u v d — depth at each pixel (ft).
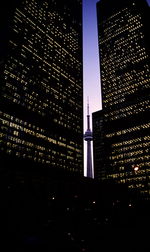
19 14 550.36
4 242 105.81
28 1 595.47
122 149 625.00
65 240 116.98
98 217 304.91
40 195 408.87
